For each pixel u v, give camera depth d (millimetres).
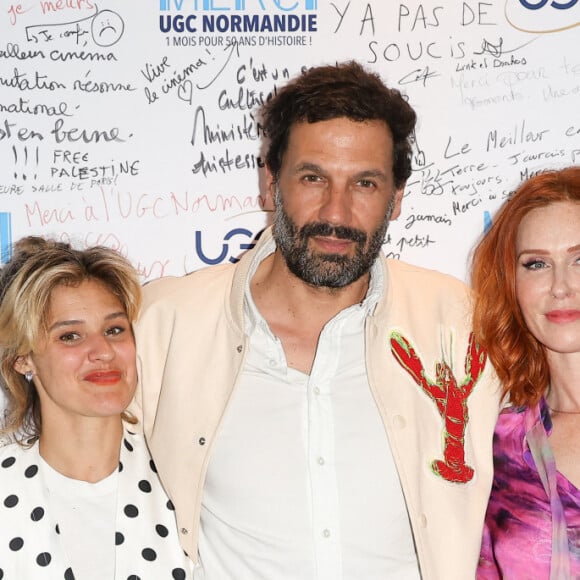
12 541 1604
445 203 2375
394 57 2336
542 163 2354
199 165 2361
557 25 2326
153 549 1692
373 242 1667
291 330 1782
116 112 2350
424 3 2324
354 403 1712
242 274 1786
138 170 2363
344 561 1639
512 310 1812
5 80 2342
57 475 1673
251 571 1658
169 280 1917
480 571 1767
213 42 2338
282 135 1700
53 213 2367
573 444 1704
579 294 1680
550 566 1639
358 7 2326
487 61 2336
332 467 1663
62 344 1633
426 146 2361
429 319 1828
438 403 1765
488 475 1760
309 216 1644
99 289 1671
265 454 1677
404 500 1681
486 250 1873
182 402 1771
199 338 1809
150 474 1771
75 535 1638
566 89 2340
